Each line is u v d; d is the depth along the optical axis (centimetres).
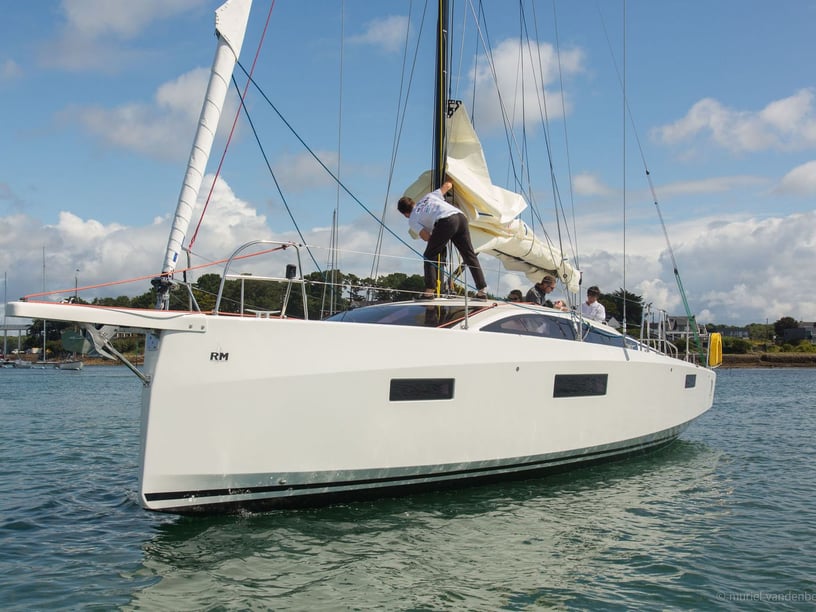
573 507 659
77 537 563
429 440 621
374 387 585
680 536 579
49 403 2072
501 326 710
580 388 751
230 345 527
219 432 525
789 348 8294
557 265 930
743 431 1350
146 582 457
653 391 876
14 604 423
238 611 413
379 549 519
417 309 720
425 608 422
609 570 494
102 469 888
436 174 832
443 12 830
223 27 550
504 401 671
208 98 548
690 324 1052
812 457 996
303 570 475
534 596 445
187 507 534
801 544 560
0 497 717
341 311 821
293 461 554
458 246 772
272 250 596
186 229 551
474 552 522
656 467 886
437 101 833
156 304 558
